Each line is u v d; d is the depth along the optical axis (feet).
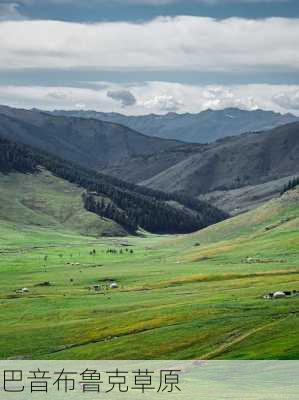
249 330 386.32
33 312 545.44
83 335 441.27
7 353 412.36
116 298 591.37
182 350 370.32
